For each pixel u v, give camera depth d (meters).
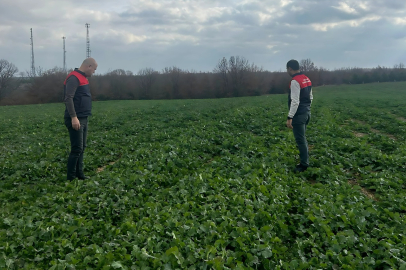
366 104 26.70
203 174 6.07
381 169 7.27
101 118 18.95
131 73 63.72
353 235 4.05
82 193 5.57
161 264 3.30
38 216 4.46
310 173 6.66
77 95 6.43
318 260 3.58
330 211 4.63
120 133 12.80
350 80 75.69
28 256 3.57
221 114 18.30
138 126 14.61
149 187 5.80
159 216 4.41
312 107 23.00
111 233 4.05
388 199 5.36
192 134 11.08
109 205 4.85
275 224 4.32
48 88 56.59
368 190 6.18
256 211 4.65
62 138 11.94
